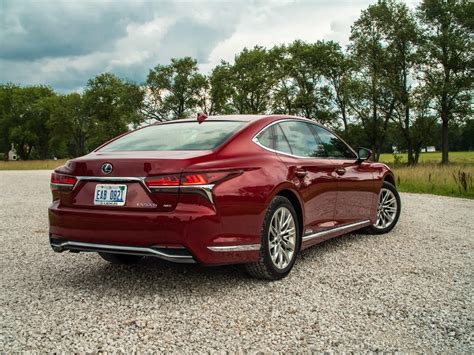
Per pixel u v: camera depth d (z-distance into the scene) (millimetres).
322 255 5090
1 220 7824
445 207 9484
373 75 43219
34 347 2760
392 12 43438
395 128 45250
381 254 5129
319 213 4707
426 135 43125
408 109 43094
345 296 3666
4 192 13156
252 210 3740
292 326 3059
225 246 3553
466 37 41031
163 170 3453
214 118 4555
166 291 3816
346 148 5637
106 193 3623
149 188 3471
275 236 4066
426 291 3797
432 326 3057
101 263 4805
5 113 85438
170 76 68062
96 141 71938
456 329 3008
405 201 10609
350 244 5668
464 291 3801
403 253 5176
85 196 3715
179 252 3438
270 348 2729
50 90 91188
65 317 3246
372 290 3820
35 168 37656
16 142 85500
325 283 4020
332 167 4977
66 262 4859
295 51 55531
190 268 4539
